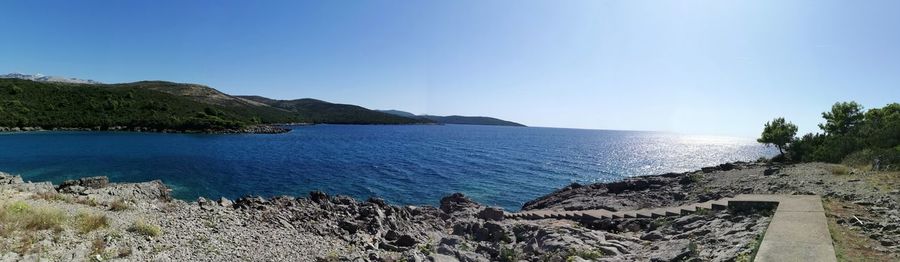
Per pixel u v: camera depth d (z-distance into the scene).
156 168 51.22
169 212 18.23
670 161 77.50
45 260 9.89
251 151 76.44
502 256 12.83
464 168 56.66
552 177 50.41
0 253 9.81
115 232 13.08
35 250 10.40
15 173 44.31
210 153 71.19
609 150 102.25
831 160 31.27
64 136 99.31
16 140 83.88
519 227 16.62
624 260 10.69
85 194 23.77
